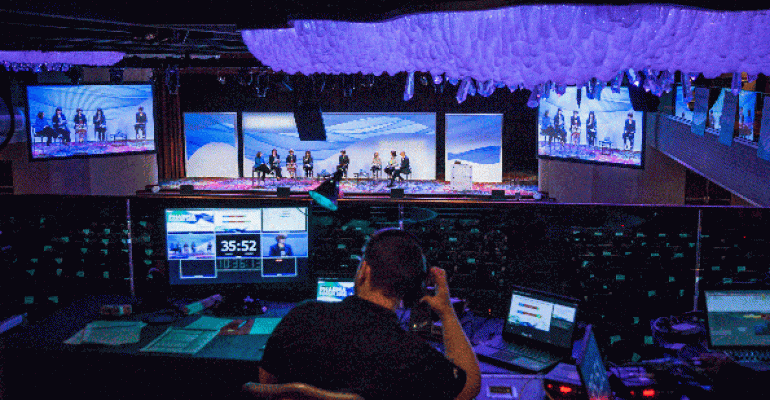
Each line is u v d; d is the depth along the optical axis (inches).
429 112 639.8
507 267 154.5
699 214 146.5
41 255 166.6
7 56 175.0
